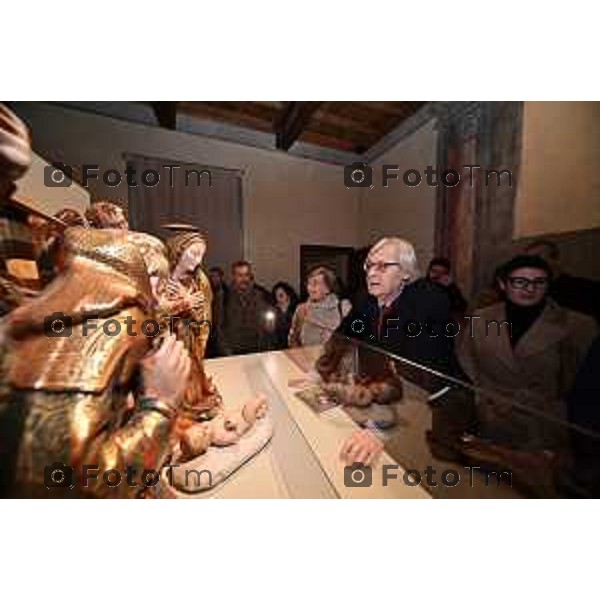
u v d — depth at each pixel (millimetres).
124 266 497
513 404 731
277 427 902
